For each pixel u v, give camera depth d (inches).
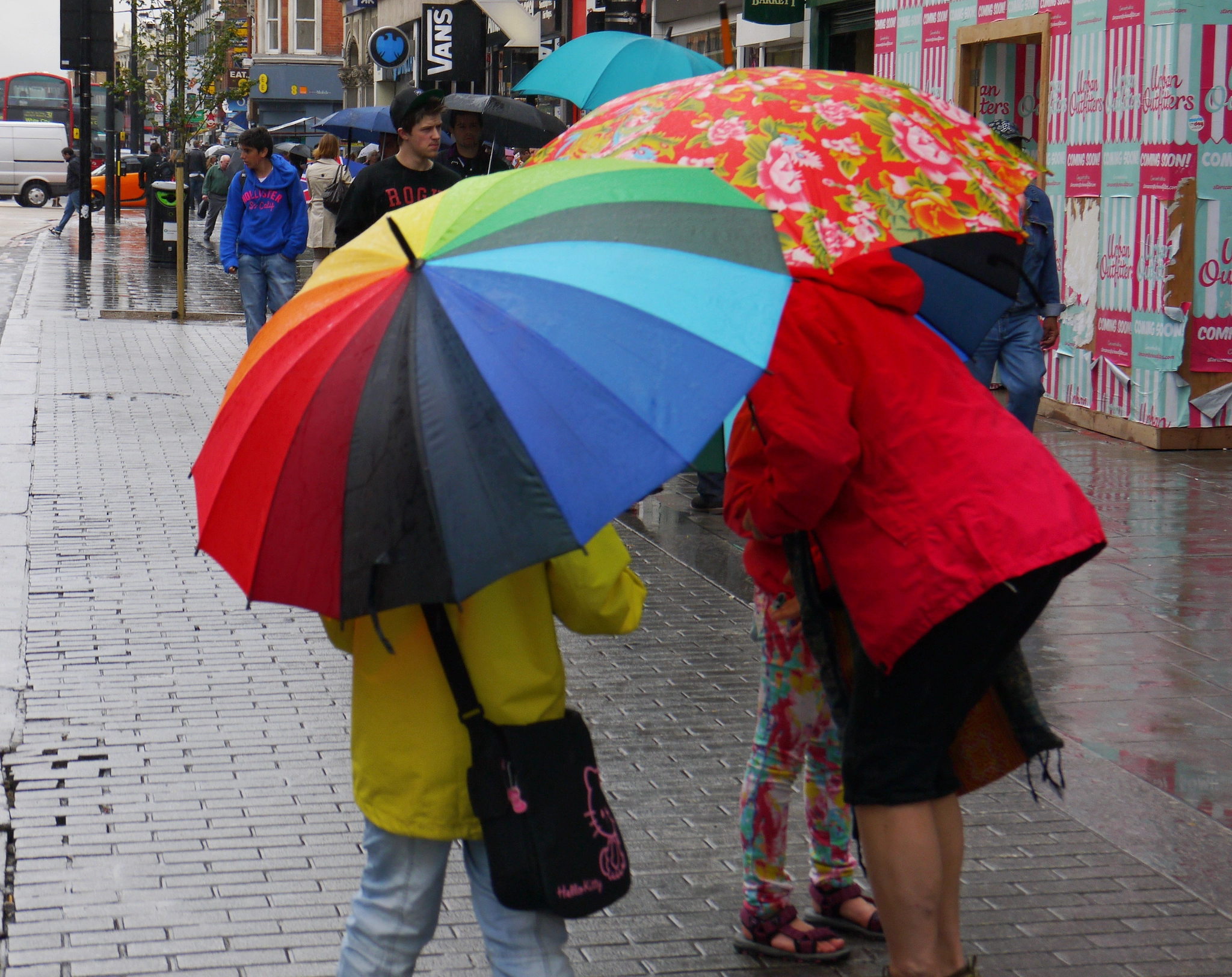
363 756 109.4
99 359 556.7
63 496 337.4
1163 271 406.6
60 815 172.6
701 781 185.5
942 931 123.6
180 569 282.8
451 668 104.1
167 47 1631.4
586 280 94.8
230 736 199.2
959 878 124.7
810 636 123.0
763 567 132.9
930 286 138.7
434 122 347.3
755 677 225.9
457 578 91.1
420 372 94.0
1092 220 440.8
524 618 105.9
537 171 104.8
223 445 102.9
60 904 150.9
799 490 116.0
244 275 516.1
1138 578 280.8
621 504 90.3
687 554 303.6
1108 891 155.6
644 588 113.2
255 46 2432.3
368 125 706.8
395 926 111.7
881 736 120.0
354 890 155.5
